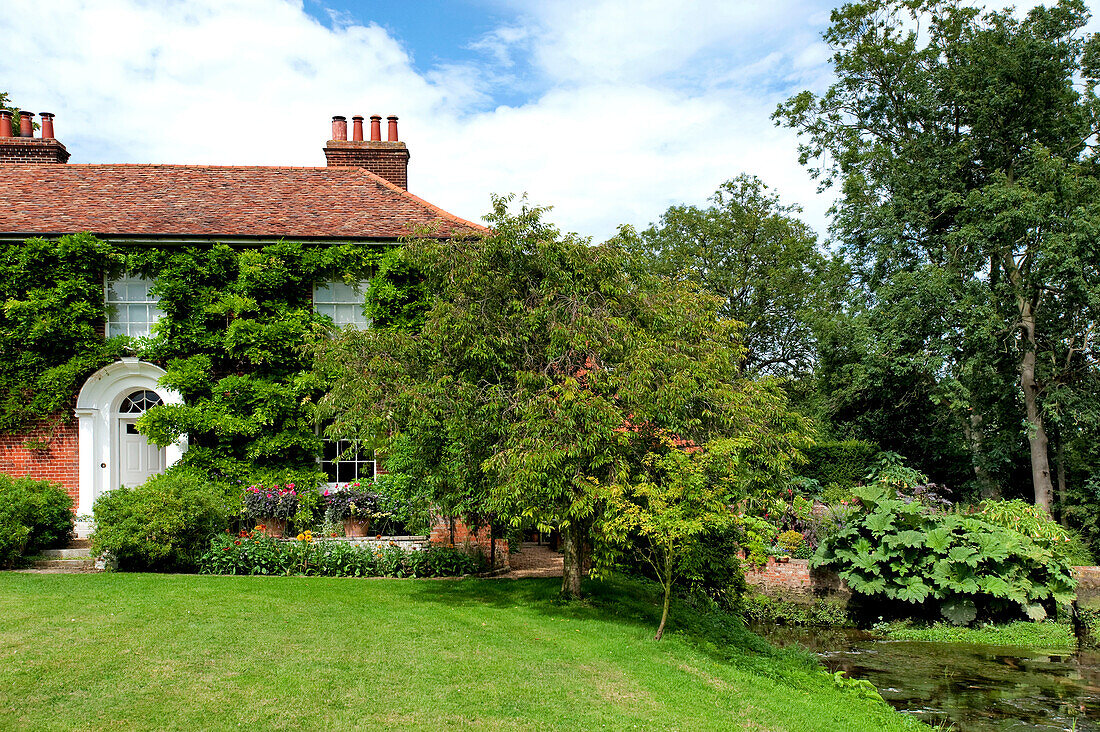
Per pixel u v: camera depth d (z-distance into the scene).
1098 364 20.22
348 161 19.08
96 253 14.57
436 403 8.77
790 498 15.87
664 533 8.27
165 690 5.93
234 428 14.12
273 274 14.78
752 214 33.03
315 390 14.73
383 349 9.54
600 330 8.82
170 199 16.27
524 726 5.81
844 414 24.33
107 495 12.19
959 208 21.08
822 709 7.35
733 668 8.38
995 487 22.20
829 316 23.42
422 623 8.57
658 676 7.45
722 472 8.55
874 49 23.30
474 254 9.38
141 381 14.81
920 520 13.70
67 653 6.67
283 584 10.50
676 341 9.30
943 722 8.55
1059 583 13.14
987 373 19.75
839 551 13.81
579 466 8.59
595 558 9.39
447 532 12.94
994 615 13.11
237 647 7.14
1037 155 18.75
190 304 14.77
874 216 21.78
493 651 7.62
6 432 14.38
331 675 6.53
